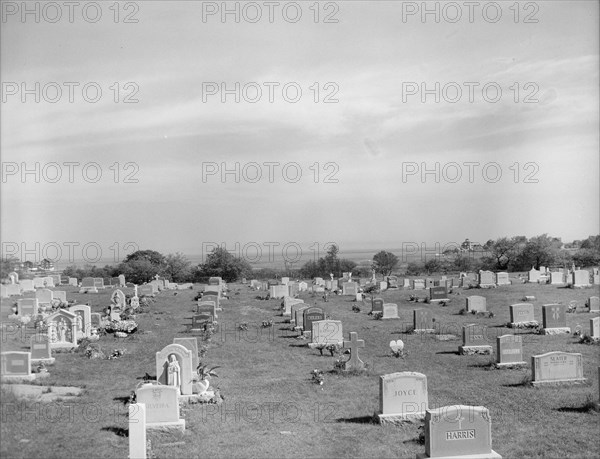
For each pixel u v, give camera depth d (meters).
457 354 29.23
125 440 16.31
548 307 33.97
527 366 25.78
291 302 44.75
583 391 21.58
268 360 28.23
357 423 18.34
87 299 51.34
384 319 41.12
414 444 16.45
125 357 28.17
